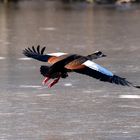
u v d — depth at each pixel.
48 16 37.53
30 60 20.03
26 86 15.68
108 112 12.75
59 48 22.86
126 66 18.73
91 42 24.56
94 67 6.17
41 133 11.18
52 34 27.66
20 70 18.08
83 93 14.81
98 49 22.53
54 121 12.05
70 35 27.12
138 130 11.34
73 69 6.17
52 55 6.39
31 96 14.43
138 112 12.73
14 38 26.17
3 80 16.47
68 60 6.23
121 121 11.98
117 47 23.02
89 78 16.83
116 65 18.92
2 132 11.27
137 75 17.23
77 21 33.88
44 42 24.73
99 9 42.16
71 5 47.41
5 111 12.91
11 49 22.64
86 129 11.41
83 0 51.22
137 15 36.84
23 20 34.97
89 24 32.00
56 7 45.53
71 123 11.87
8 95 14.56
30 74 17.39
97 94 14.69
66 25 31.73
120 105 13.43
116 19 34.53
